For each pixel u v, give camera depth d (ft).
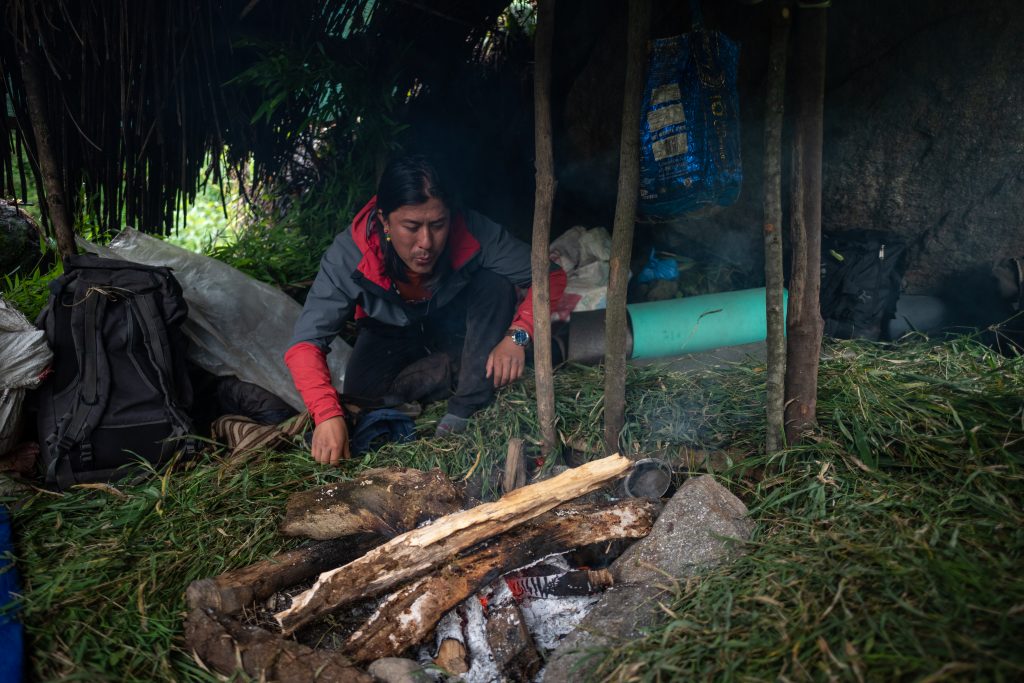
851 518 7.23
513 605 7.09
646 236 14.57
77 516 8.64
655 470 8.29
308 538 8.12
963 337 11.00
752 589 6.61
